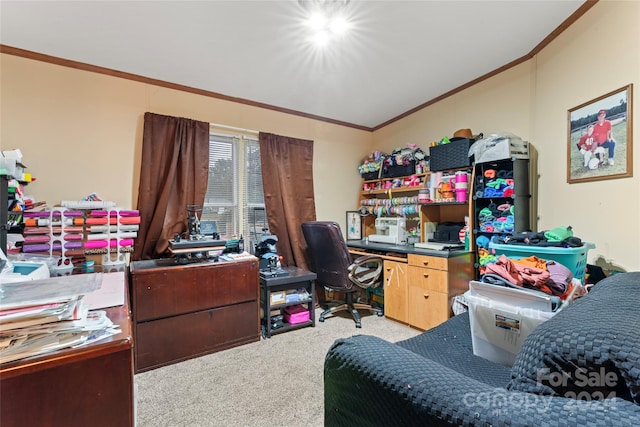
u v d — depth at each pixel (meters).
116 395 0.87
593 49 1.83
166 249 2.66
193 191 2.83
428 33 2.10
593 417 0.50
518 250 1.81
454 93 3.09
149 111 2.68
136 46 2.20
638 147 1.57
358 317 2.93
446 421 0.63
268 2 1.75
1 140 2.15
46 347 0.81
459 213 3.16
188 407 1.67
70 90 2.38
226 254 2.73
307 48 2.26
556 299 1.17
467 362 1.25
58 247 2.11
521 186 2.37
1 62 2.15
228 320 2.42
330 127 3.88
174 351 2.19
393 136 3.91
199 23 1.94
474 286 1.37
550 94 2.22
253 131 3.24
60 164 2.33
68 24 1.92
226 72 2.61
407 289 2.85
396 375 0.77
